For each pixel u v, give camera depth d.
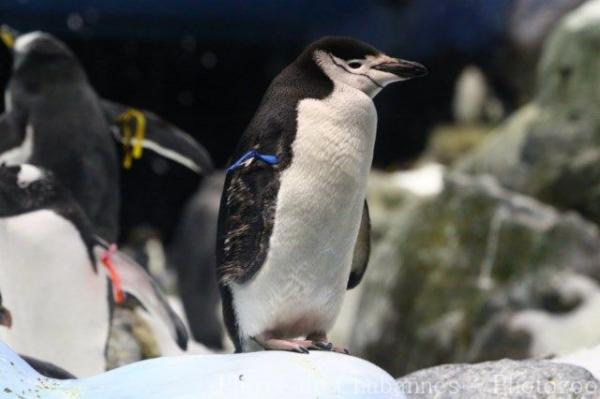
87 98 9.91
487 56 29.09
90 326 7.95
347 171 5.46
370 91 5.63
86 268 7.89
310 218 5.43
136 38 29.81
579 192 15.26
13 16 27.86
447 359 14.34
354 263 6.16
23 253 7.65
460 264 14.82
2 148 9.63
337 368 4.96
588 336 12.95
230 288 5.59
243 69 31.30
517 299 14.01
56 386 5.23
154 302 8.37
